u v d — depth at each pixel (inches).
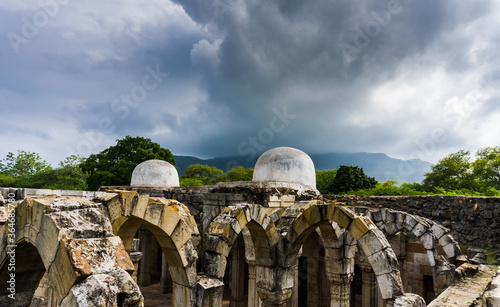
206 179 1761.8
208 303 285.0
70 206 192.4
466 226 577.9
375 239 315.6
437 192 956.0
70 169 1507.1
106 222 189.3
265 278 364.8
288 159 607.5
